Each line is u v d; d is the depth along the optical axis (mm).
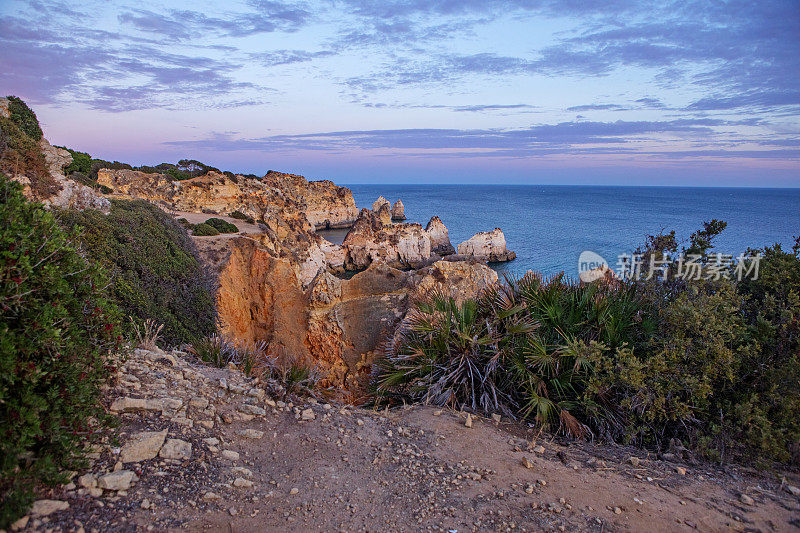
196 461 3914
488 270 13969
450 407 6141
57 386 3369
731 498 4094
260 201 61594
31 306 3377
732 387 5629
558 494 4004
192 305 12727
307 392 6250
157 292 11656
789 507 3947
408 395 6605
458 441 5070
